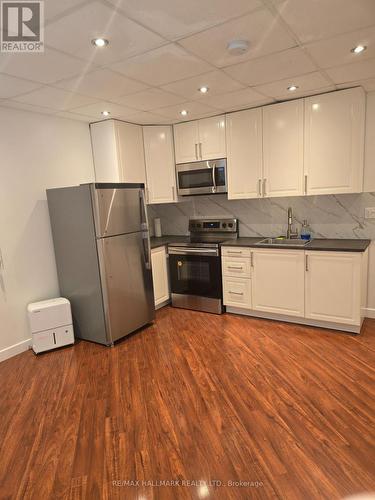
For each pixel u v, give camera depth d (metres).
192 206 4.70
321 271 3.30
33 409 2.38
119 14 1.67
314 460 1.79
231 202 4.37
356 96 3.10
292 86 3.00
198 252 4.05
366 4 1.68
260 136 3.65
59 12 1.62
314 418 2.11
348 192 3.29
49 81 2.52
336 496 1.58
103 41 1.94
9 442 2.06
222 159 3.94
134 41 1.96
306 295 3.43
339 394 2.34
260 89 3.02
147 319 3.80
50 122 3.54
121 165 3.91
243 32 1.93
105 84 2.66
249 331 3.50
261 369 2.72
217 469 1.77
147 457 1.88
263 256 3.62
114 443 2.00
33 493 1.69
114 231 3.34
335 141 3.26
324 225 3.76
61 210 3.41
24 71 2.30
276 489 1.63
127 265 3.50
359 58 2.38
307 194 3.49
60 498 1.66
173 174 4.35
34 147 3.41
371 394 2.32
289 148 3.51
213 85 2.83
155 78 2.59
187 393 2.46
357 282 3.13
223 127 3.88
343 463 1.76
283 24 1.86
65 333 3.38
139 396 2.46
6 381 2.79
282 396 2.35
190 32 1.90
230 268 3.88
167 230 4.98
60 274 3.62
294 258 3.43
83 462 1.87
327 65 2.50
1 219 3.16
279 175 3.61
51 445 2.02
